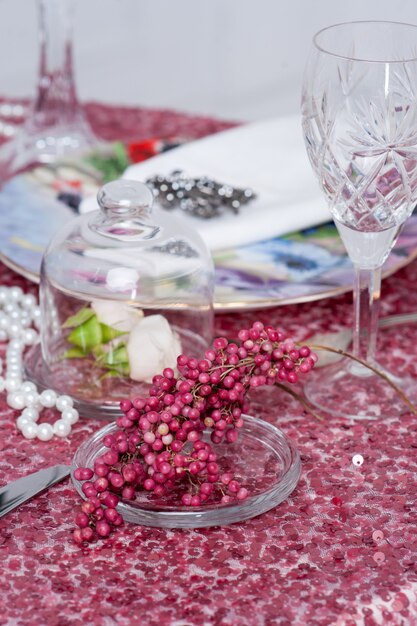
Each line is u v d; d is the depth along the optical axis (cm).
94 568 63
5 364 79
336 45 71
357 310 76
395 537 66
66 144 103
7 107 117
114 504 65
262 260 87
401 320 83
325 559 64
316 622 61
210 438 70
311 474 70
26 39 220
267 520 67
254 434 72
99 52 226
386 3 204
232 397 67
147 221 76
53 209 93
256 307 81
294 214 88
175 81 230
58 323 76
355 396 76
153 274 74
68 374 76
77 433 73
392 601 62
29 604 61
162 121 113
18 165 101
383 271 85
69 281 75
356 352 77
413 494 69
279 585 63
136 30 225
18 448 72
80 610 61
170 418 65
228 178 96
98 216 77
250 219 88
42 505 67
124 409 66
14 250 87
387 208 71
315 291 82
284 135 100
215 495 67
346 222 73
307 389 77
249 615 61
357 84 68
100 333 74
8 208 93
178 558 64
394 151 69
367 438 73
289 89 226
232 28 222
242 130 100
